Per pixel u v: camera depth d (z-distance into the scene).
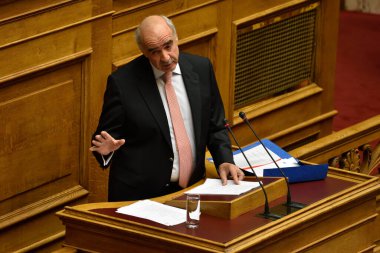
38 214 13.25
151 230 10.17
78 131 13.59
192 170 11.84
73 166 13.63
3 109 12.64
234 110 16.23
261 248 10.16
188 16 14.95
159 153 11.63
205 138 11.85
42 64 12.90
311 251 10.84
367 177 11.66
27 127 12.94
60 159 13.41
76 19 13.21
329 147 15.38
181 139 11.70
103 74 13.73
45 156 13.23
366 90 22.69
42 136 13.13
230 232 10.20
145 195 11.70
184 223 10.43
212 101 11.96
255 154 12.38
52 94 13.16
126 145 11.65
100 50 13.60
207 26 15.29
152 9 14.34
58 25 13.02
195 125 11.72
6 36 12.48
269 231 10.21
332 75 17.84
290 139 17.38
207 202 10.66
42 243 13.38
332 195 11.16
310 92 17.44
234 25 15.67
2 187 12.83
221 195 10.87
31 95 12.90
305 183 11.61
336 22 17.64
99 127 11.61
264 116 16.72
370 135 16.02
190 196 10.31
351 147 15.77
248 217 10.66
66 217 10.69
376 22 27.91
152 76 11.56
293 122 17.31
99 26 13.51
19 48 12.64
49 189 13.41
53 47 13.02
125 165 11.67
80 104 13.55
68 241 10.79
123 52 14.05
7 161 12.80
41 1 12.75
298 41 17.14
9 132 12.75
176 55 11.21
